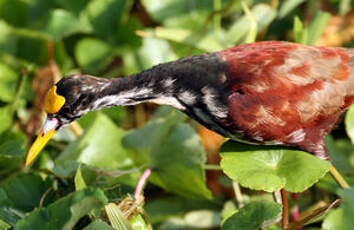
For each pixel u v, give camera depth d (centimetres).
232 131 1005
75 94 1019
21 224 855
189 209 1248
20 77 1374
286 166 947
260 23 1357
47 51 1406
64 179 1045
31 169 1192
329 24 1377
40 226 852
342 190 788
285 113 982
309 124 993
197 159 1111
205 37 1263
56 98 1023
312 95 983
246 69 994
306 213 1157
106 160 1193
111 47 1429
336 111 999
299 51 1003
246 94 988
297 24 1207
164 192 1276
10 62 1394
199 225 1219
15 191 1027
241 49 1020
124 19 1443
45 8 1495
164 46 1407
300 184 903
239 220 912
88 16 1452
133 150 1184
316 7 1393
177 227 1219
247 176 925
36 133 1346
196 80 1005
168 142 1142
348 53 1012
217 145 1318
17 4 1474
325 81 988
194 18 1430
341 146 1170
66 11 1455
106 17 1448
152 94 1023
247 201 1167
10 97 1348
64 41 1443
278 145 1000
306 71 988
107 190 1038
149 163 1153
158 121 1198
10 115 1328
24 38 1412
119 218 883
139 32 1245
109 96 1023
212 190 1294
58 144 1295
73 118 1038
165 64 1022
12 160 1177
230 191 1266
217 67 1005
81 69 1424
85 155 1189
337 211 841
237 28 1353
